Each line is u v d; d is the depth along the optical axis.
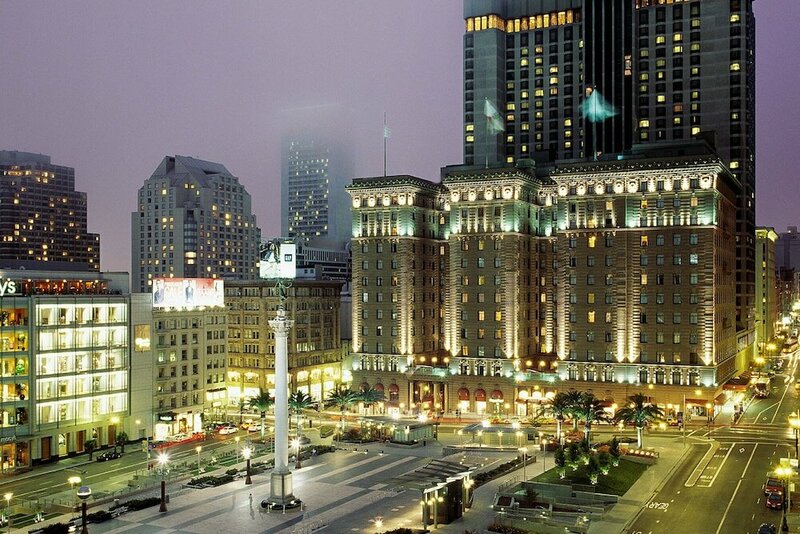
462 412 175.38
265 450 136.38
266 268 101.62
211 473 117.56
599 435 145.75
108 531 88.50
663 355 158.38
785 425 154.38
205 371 165.00
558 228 167.38
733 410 170.50
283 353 99.38
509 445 136.62
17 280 138.75
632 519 91.31
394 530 86.56
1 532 88.12
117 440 137.62
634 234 160.62
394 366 184.50
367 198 188.50
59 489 110.75
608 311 162.62
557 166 174.62
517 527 88.12
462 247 177.00
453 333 177.62
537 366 181.50
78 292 148.12
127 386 146.12
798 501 96.50
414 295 186.38
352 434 146.00
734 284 188.38
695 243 155.75
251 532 87.75
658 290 158.62
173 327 157.00
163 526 90.44
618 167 161.00
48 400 131.38
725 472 115.12
